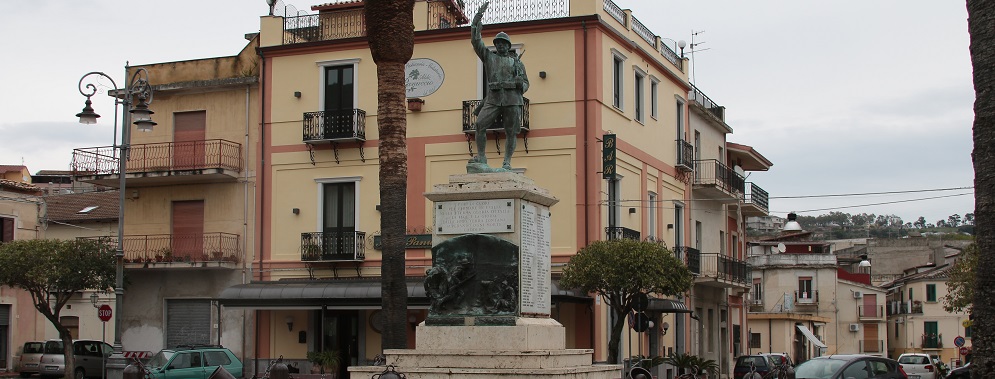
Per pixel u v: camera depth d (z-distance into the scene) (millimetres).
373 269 35719
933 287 79625
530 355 15031
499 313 15562
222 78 37938
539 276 16344
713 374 39906
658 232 39094
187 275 37750
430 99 35562
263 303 34781
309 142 36312
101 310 35781
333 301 34094
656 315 38406
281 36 37562
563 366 15719
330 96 36844
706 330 44344
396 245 21609
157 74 38719
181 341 37656
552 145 34281
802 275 75125
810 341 68375
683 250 40375
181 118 38500
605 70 34875
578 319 33875
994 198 14617
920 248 94375
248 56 37875
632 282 30469
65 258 36562
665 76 40812
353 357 35594
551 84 34469
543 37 34719
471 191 15805
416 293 32812
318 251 36062
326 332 35938
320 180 36562
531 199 16172
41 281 36188
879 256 95438
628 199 36312
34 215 44000
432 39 35719
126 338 38219
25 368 40562
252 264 37094
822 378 24438
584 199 33812
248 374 36344
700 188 43469
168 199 38438
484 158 16641
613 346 30812
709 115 45156
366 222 36031
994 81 14688
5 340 42156
